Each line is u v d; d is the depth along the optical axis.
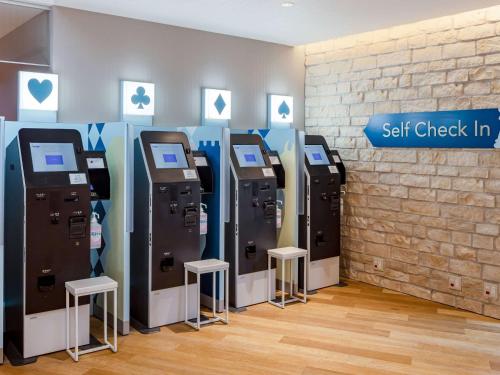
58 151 4.09
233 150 5.17
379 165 5.98
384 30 5.88
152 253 4.48
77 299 3.83
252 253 5.18
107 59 5.17
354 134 6.28
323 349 4.13
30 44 4.81
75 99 4.98
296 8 4.88
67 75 4.92
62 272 3.98
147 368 3.75
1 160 3.68
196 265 4.59
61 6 4.85
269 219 5.32
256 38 6.29
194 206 4.69
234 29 5.80
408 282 5.72
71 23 4.93
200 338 4.34
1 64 4.70
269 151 5.66
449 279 5.31
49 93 4.79
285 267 5.73
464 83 5.10
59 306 3.98
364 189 6.17
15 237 4.03
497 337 4.43
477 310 5.07
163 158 4.64
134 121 5.35
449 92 5.23
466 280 5.16
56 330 3.99
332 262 6.03
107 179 4.41
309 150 5.94
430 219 5.47
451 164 5.25
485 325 4.73
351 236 6.36
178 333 4.46
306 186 5.73
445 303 5.36
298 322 4.77
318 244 5.84
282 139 5.70
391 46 5.80
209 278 5.16
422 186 5.53
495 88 4.84
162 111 5.59
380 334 4.48
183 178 4.61
